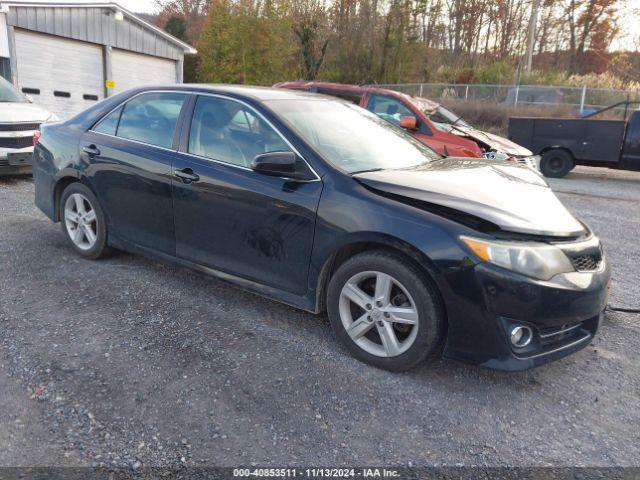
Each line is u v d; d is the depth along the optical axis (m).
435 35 31.94
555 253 2.87
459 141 8.28
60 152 4.71
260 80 27.09
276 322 3.70
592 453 2.52
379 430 2.61
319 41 28.06
